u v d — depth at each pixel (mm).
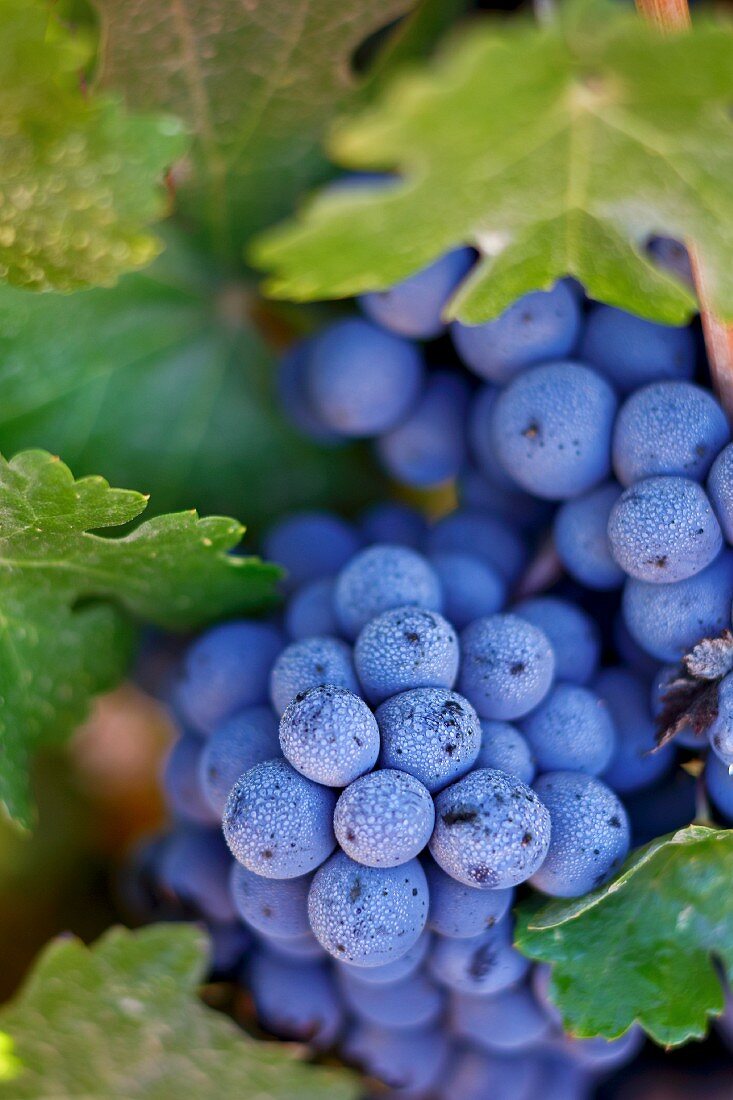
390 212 345
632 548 367
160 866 413
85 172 359
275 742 372
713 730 362
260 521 427
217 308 418
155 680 419
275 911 366
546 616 385
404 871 357
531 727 375
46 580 387
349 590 380
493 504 402
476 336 386
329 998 394
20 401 401
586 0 332
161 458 418
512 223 351
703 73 334
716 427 370
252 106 398
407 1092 404
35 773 455
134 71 391
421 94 333
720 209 348
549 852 365
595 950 373
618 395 382
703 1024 373
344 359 403
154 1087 389
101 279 367
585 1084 418
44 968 385
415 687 366
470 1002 386
